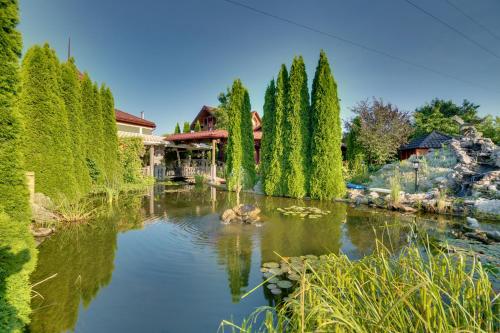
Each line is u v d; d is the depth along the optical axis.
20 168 3.57
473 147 9.30
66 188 6.82
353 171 13.38
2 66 3.37
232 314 2.33
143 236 4.69
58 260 3.57
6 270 2.13
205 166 16.34
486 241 4.18
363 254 3.79
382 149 13.87
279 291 2.71
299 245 4.24
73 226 5.36
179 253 3.85
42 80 6.62
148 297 2.62
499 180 7.20
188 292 2.72
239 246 4.18
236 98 12.21
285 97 10.66
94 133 10.28
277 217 6.36
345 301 1.54
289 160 10.10
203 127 24.58
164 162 17.09
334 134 9.58
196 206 7.71
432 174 9.41
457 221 5.81
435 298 1.23
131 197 9.25
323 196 9.40
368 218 6.22
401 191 8.34
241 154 12.12
